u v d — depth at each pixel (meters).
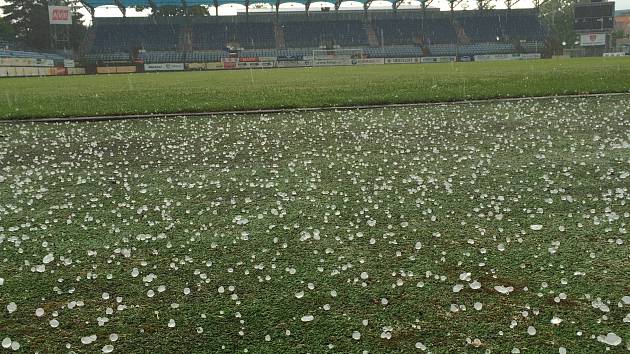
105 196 3.64
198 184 3.90
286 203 3.36
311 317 1.88
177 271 2.36
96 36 45.16
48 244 2.73
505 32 48.34
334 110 8.06
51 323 1.90
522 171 3.96
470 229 2.76
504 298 2.00
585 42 45.09
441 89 10.49
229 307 2.01
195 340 1.79
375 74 19.42
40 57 42.25
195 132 6.34
